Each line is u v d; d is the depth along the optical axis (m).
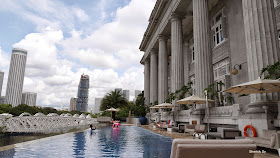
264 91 6.58
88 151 5.84
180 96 15.15
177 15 18.08
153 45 26.84
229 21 14.52
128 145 7.25
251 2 7.81
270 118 6.39
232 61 13.84
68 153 5.44
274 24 7.41
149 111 27.61
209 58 12.12
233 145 2.19
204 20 12.70
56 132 10.66
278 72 6.75
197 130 9.45
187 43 23.06
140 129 17.09
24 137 7.91
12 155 4.92
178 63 17.14
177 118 15.73
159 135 11.40
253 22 7.62
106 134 11.80
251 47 7.58
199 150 2.11
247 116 7.30
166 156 5.16
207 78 11.74
